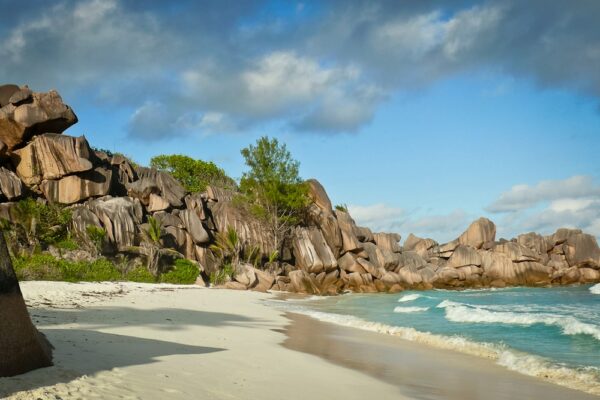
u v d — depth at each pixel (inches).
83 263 1528.1
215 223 2193.7
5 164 1791.3
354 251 2354.8
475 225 2751.0
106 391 238.5
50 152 1774.1
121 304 860.0
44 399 211.6
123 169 2028.8
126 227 1753.2
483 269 2571.4
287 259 2271.2
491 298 1691.7
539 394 370.9
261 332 655.8
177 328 591.8
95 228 1640.0
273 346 533.6
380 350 566.6
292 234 2287.2
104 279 1523.1
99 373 272.7
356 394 334.3
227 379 319.3
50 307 700.0
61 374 253.6
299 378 363.9
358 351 552.7
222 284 1836.9
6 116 1766.7
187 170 2886.3
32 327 261.6
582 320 919.7
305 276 2012.8
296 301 1446.9
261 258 2177.7
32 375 243.9
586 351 588.1
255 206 2224.4
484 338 690.2
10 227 1536.7
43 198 1764.3
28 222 1556.3
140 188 1962.4
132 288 1305.4
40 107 1814.7
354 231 2541.8
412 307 1187.9
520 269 2561.5
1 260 251.6
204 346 466.6
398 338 679.1
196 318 753.0
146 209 1964.8
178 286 1581.0
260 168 2306.8
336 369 428.8
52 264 1432.1
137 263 1722.4
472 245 2726.4
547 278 2576.3
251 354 451.2
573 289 2267.5
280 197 2244.1
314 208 2412.6
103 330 505.0
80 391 231.0
